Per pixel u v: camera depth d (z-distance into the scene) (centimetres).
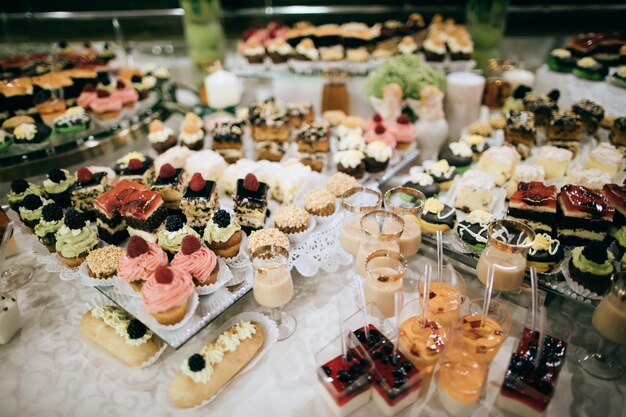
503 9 99
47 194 73
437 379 52
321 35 105
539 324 55
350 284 65
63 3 118
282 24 115
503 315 52
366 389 49
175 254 61
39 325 61
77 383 54
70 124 88
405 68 89
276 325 59
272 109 88
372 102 90
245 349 54
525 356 51
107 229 66
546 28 114
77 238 63
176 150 80
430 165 79
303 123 87
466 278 65
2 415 52
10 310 58
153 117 98
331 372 50
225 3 121
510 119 83
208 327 59
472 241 63
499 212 71
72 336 59
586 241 63
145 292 54
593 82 96
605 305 52
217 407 52
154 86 103
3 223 63
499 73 99
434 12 117
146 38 125
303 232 66
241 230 65
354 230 64
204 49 106
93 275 60
